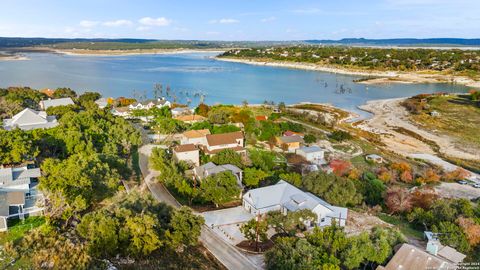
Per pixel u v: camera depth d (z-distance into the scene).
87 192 57.97
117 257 45.16
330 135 135.00
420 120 164.12
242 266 50.28
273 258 47.53
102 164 67.19
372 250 49.19
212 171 77.38
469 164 114.06
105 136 93.06
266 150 113.06
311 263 45.75
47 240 46.94
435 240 53.38
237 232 60.00
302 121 155.75
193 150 88.94
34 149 75.50
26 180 62.62
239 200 72.44
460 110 180.25
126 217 46.81
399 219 68.56
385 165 107.62
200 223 52.09
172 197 71.69
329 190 74.50
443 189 91.31
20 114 108.06
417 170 103.56
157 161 79.81
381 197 79.25
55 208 53.72
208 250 53.94
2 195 56.25
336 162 101.00
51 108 129.88
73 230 50.97
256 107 179.50
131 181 77.38
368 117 172.38
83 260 42.34
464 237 55.31
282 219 60.03
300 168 98.12
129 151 95.12
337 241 50.62
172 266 45.78
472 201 82.06
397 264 47.16
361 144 127.50
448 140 137.62
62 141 82.00
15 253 44.12
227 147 97.75
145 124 135.25
